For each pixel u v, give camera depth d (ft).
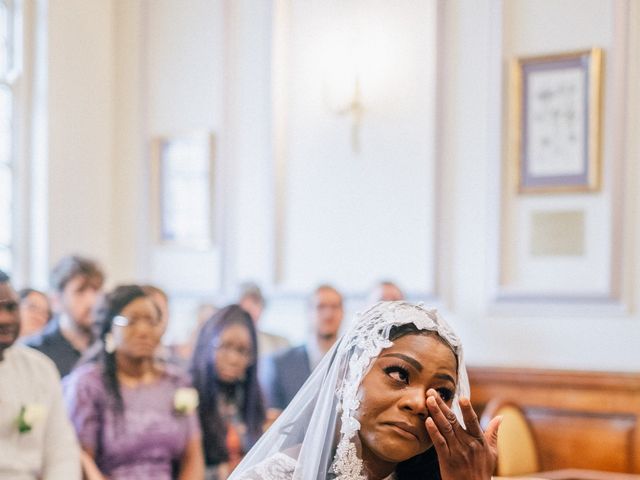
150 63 25.21
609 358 19.49
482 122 20.95
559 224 20.17
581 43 20.07
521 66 20.54
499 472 14.60
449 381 5.37
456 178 21.20
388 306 5.60
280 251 23.31
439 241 21.26
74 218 24.62
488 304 20.62
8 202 24.30
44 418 11.93
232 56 24.07
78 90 24.75
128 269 25.26
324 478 5.65
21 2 24.23
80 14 24.81
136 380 13.28
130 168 25.32
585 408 18.78
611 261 19.51
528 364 20.17
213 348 14.19
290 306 22.98
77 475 12.05
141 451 12.94
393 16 22.20
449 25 21.38
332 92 22.74
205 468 13.91
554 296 19.95
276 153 23.27
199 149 24.47
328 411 5.71
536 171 20.36
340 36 22.72
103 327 13.25
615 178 19.54
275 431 6.23
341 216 22.63
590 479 14.88
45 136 24.09
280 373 18.30
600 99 19.81
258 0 23.73
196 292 24.31
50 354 16.16
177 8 24.90
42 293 17.63
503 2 20.70
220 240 24.02
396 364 5.30
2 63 24.45
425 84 21.75
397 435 5.26
